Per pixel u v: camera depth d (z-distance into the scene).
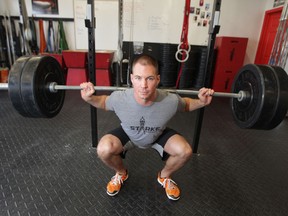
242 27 4.26
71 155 1.80
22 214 1.21
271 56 3.21
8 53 4.08
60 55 3.89
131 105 1.14
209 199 1.38
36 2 4.04
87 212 1.24
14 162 1.67
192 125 2.55
